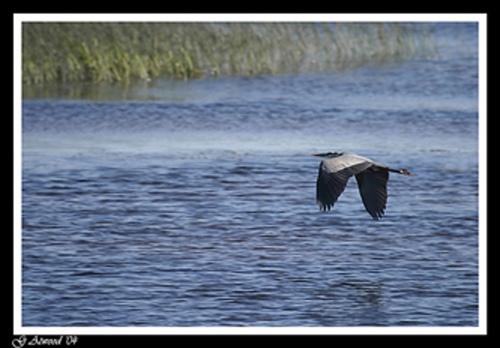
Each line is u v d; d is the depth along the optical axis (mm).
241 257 13398
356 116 27500
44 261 13109
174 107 28812
